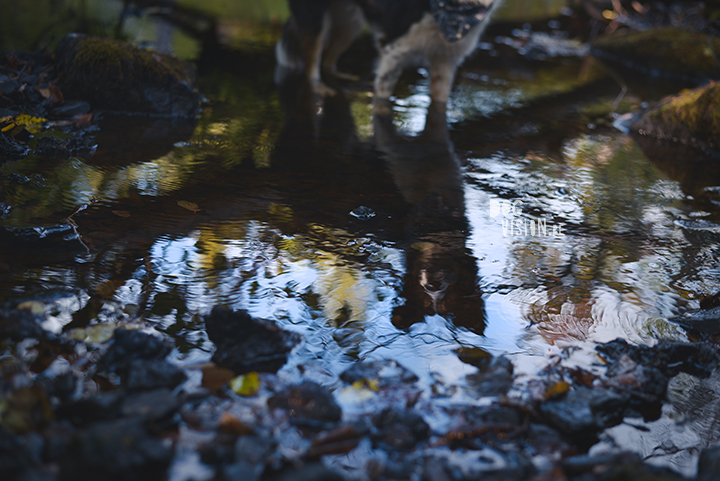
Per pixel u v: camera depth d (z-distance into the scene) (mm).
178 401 1703
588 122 5113
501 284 2584
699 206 3598
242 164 3623
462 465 1625
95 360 1902
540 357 2127
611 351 2180
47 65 4547
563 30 9367
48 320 2053
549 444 1731
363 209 3131
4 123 3660
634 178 3977
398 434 1679
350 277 2539
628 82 6648
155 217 2875
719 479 1526
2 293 2162
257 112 4633
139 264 2471
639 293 2600
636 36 7707
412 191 3445
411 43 4832
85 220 2770
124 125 4109
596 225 3240
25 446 1451
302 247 2738
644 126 4984
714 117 4629
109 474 1419
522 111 5238
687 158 4469
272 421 1718
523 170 3930
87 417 1633
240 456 1541
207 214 2961
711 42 7082
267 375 1913
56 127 3877
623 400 1916
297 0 5348
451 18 4465
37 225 2646
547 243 2988
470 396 1897
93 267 2412
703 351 2160
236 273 2482
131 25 6930
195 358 1965
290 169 3607
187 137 4000
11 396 1623
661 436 1819
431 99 5246
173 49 6191
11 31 5809
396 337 2178
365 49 7051
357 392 1873
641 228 3244
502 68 6699
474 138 4457
